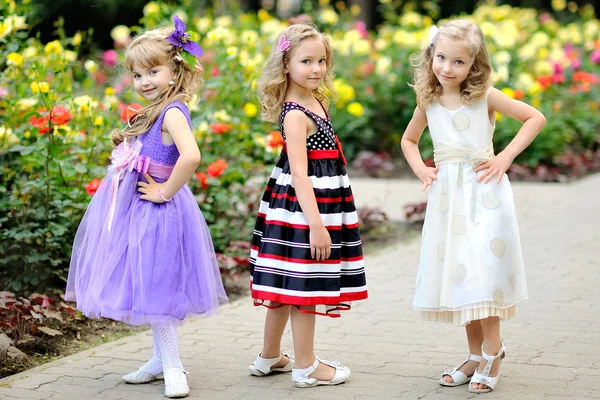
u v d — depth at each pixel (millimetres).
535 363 4598
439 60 4168
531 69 13344
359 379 4387
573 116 12859
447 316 4281
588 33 16391
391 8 15719
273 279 4152
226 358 4766
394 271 6867
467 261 4117
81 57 11352
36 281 5676
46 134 6188
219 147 7254
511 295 4129
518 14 17000
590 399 4039
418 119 4461
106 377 4438
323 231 4078
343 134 12453
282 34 4215
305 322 4230
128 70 4336
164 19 8203
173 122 4168
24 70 6730
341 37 13539
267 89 4246
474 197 4168
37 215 5914
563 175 11586
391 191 10445
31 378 4414
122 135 4324
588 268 6816
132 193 4242
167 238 4141
